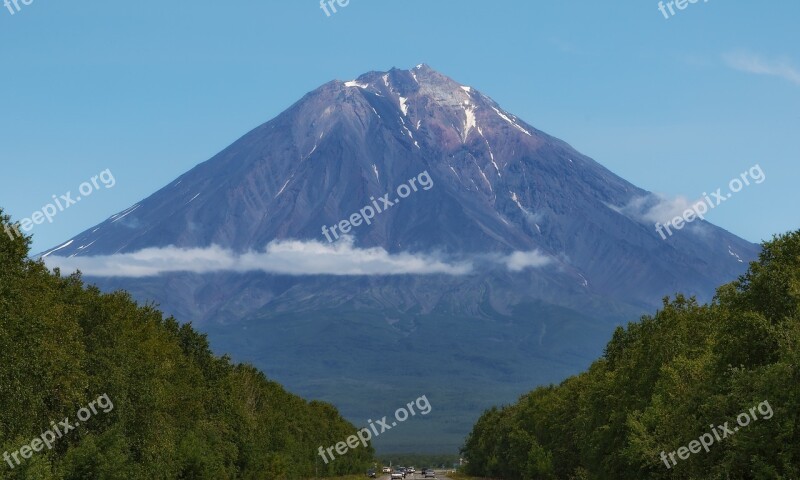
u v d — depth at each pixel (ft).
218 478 333.62
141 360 280.31
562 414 420.77
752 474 169.99
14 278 201.57
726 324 191.52
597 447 274.16
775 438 163.22
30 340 199.21
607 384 300.20
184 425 331.57
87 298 266.98
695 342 255.29
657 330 266.36
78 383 226.79
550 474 451.12
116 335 268.62
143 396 262.67
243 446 393.29
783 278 190.60
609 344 348.18
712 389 189.26
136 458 260.21
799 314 181.16
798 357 163.63
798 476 159.63
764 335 184.44
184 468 307.99
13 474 188.65
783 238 201.98
